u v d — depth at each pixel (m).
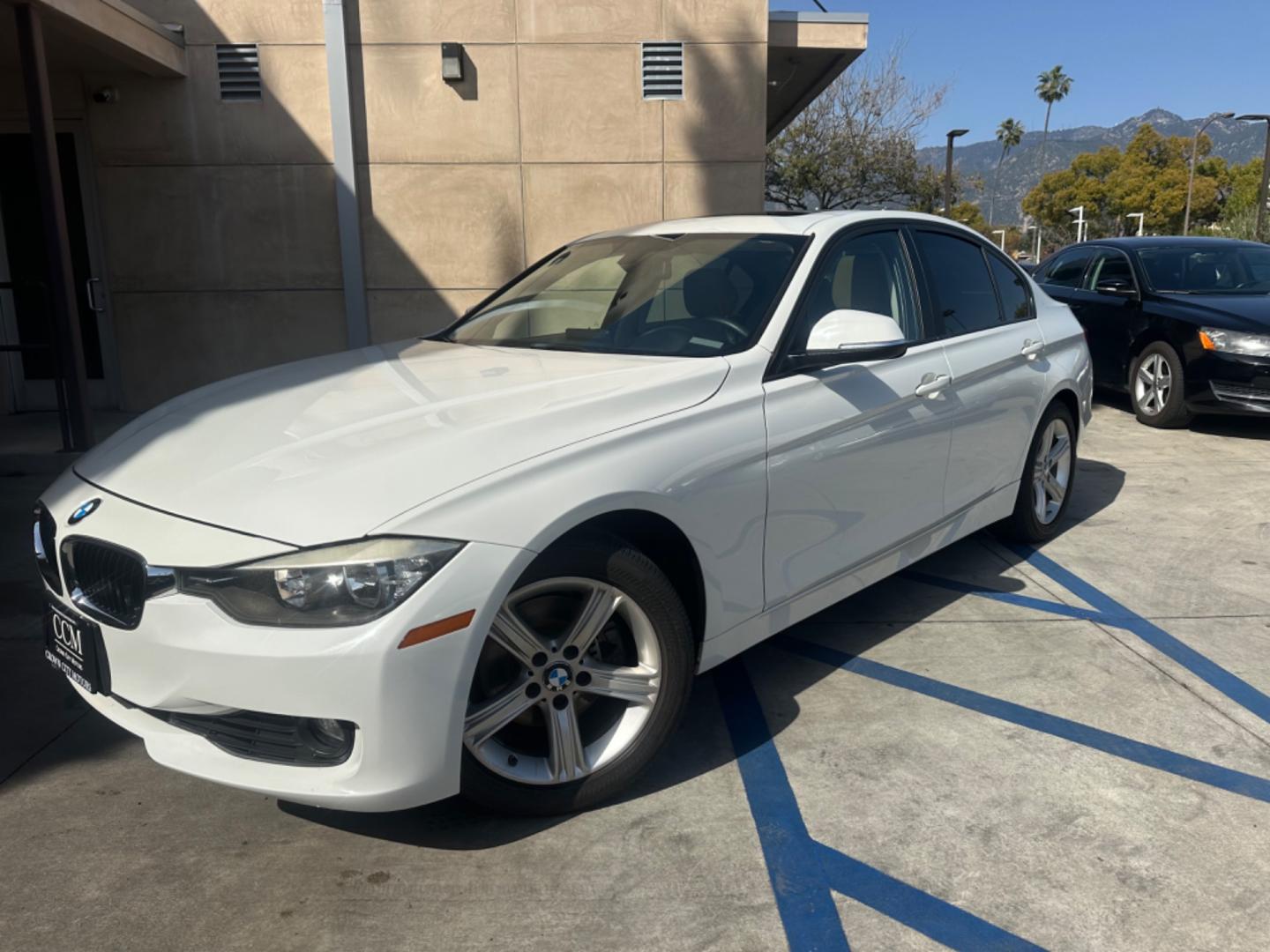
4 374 8.55
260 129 8.46
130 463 2.79
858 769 3.01
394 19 8.41
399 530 2.29
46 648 2.88
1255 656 3.80
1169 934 2.28
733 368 3.13
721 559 2.97
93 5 6.66
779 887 2.46
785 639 4.02
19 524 5.63
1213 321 7.79
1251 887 2.44
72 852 2.64
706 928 2.31
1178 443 7.69
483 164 8.69
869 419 3.52
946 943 2.26
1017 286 4.91
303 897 2.44
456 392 2.96
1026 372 4.60
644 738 2.80
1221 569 4.78
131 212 8.54
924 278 4.13
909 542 3.92
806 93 11.51
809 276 3.49
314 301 8.77
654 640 2.79
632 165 8.78
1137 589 4.53
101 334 8.76
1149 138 69.56
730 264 3.64
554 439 2.64
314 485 2.40
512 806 2.64
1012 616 4.21
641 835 2.68
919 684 3.58
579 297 3.88
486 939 2.29
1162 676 3.62
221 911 2.39
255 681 2.26
